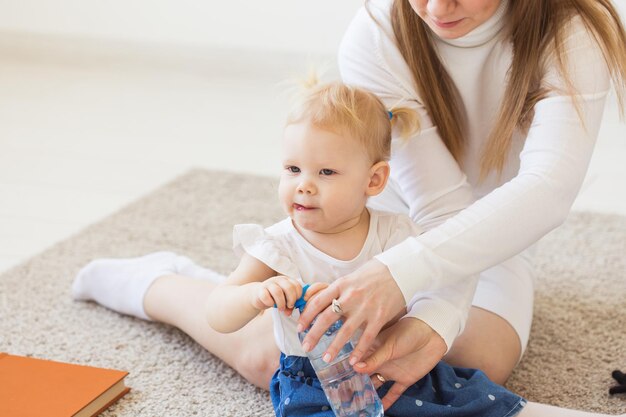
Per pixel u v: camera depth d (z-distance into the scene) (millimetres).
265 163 2807
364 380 1237
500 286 1572
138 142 3025
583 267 2029
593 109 1316
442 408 1277
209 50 3945
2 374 1476
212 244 2154
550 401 1499
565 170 1282
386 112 1339
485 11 1299
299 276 1306
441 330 1261
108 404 1461
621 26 1360
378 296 1177
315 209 1264
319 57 3771
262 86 3779
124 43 4051
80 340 1692
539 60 1351
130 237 2188
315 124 1254
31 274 1968
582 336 1721
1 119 3275
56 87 3740
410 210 1487
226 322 1259
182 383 1549
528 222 1260
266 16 3803
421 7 1311
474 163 1557
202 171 2693
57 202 2479
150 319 1741
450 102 1478
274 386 1367
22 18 4137
